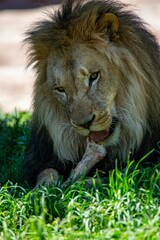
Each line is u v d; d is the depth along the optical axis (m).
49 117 12.18
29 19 36.78
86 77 11.34
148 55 12.23
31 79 28.70
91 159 11.73
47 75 11.84
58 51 11.60
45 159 12.76
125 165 12.32
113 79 11.58
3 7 41.66
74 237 9.60
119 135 12.00
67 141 12.21
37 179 12.54
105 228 9.80
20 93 27.36
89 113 11.20
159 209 10.05
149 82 12.16
